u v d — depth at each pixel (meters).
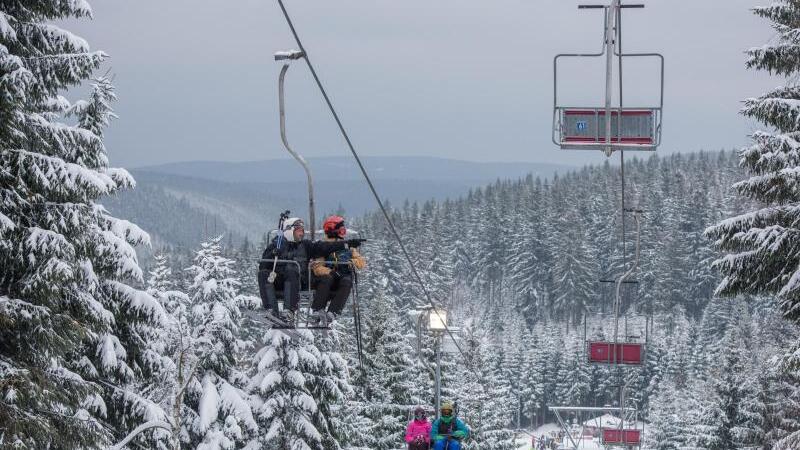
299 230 15.85
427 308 31.42
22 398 17.19
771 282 21.00
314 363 34.09
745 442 48.31
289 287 15.73
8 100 16.72
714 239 21.34
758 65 20.61
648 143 16.41
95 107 23.20
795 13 20.70
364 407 45.50
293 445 33.69
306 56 14.02
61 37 18.19
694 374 136.75
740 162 20.56
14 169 17.78
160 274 32.34
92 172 18.50
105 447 19.61
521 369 155.38
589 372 151.62
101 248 20.56
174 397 25.44
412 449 21.23
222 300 31.69
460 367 54.75
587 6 16.42
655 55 16.36
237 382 33.09
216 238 32.47
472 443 49.00
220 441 30.28
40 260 17.77
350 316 51.00
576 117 16.61
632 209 34.03
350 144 16.47
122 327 24.72
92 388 19.81
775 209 20.81
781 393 44.09
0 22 17.39
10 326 17.67
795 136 20.22
